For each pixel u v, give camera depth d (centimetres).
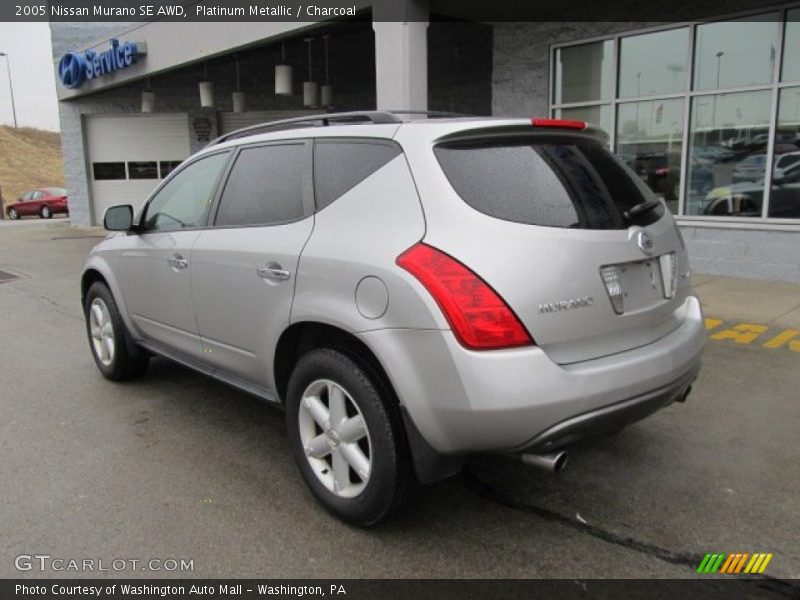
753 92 883
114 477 373
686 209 967
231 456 399
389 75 880
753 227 891
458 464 294
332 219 323
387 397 295
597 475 367
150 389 518
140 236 471
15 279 1112
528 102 1115
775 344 601
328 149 342
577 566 289
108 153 2170
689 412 450
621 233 302
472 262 269
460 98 1217
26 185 6219
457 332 264
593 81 1038
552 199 294
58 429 441
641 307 308
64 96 2075
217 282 383
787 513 328
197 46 1366
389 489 297
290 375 356
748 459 383
